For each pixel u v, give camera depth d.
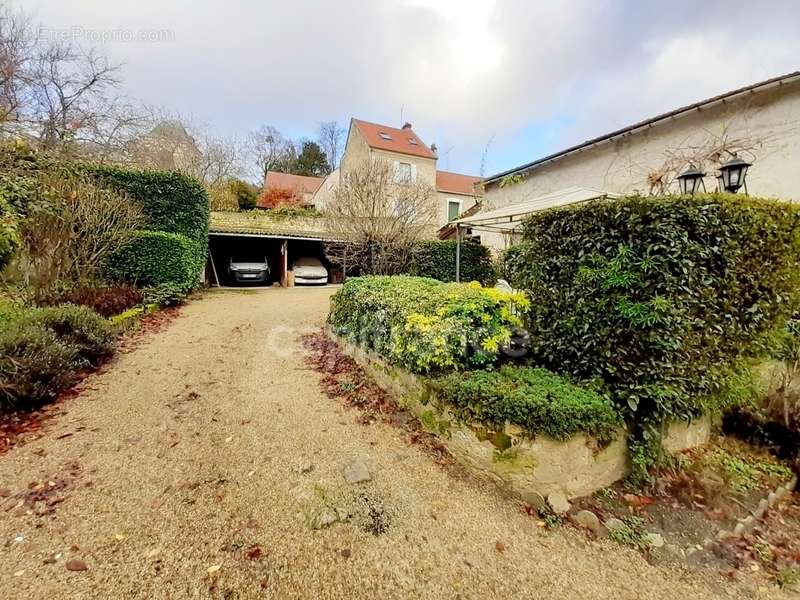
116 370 4.59
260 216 15.86
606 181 9.59
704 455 3.48
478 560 2.29
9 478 2.65
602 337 3.17
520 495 2.81
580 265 3.35
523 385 3.13
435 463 3.20
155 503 2.51
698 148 7.66
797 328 3.87
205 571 2.04
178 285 8.30
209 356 5.32
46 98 12.16
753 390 3.66
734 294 3.12
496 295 3.94
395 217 12.23
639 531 2.61
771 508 3.02
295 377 4.82
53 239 6.07
